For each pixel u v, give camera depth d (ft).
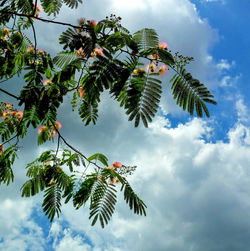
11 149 9.98
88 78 5.22
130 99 4.86
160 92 4.89
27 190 8.87
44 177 8.86
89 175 7.70
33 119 7.95
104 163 8.01
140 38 5.33
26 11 10.57
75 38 6.88
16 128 10.53
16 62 9.88
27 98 7.45
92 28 6.86
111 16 6.15
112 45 5.17
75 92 10.04
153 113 4.82
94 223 6.89
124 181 7.64
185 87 5.07
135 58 5.07
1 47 10.36
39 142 10.48
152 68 5.05
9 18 10.69
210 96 5.01
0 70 10.18
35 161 9.35
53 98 7.63
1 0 9.61
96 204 7.14
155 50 5.03
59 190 8.59
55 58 9.22
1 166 9.77
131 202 7.40
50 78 9.25
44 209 8.41
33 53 9.98
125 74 4.96
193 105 5.05
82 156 8.77
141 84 4.94
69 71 6.06
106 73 5.08
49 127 10.39
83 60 6.09
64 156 9.19
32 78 9.00
